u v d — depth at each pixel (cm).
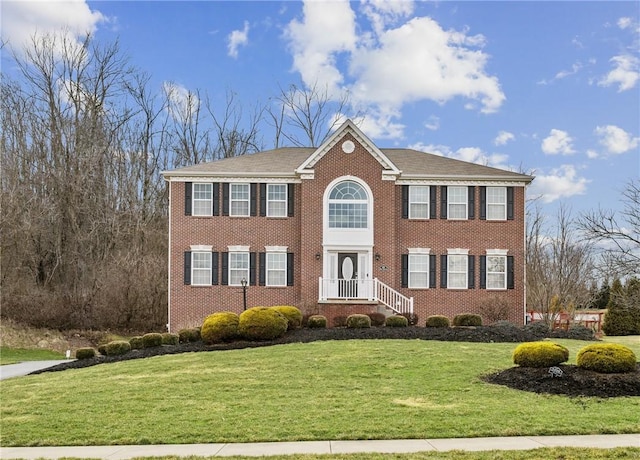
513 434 1191
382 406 1417
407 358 1956
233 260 3434
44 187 4709
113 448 1182
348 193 3397
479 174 3450
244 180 3453
